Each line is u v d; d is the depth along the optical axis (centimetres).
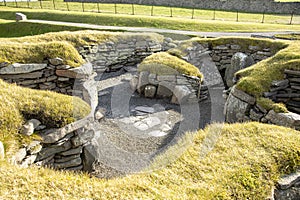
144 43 911
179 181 321
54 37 892
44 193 277
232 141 402
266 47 970
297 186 332
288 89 625
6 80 590
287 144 379
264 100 552
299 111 616
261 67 681
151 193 295
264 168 337
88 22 1888
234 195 296
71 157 411
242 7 3011
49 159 386
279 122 497
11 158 321
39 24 1695
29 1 3397
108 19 1912
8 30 1730
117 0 3350
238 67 927
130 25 1772
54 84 642
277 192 317
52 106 410
